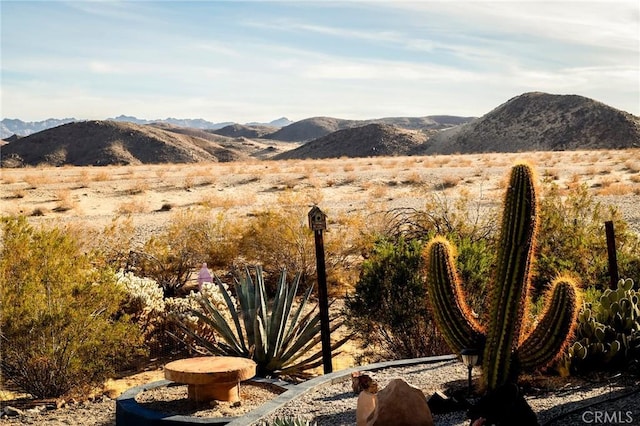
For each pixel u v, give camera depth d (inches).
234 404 329.4
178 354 497.7
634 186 1302.9
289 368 403.9
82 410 378.0
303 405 295.7
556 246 527.5
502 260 265.3
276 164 2223.2
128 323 475.2
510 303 264.1
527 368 267.6
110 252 747.4
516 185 261.0
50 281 419.2
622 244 547.5
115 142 6658.5
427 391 301.3
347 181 1509.6
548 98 6240.2
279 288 418.0
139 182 1445.6
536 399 283.7
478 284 415.8
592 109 5703.7
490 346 269.4
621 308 333.7
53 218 1077.8
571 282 266.1
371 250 594.9
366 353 446.0
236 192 1381.6
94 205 1232.8
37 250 426.6
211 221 911.7
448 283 284.5
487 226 607.8
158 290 528.1
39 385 405.1
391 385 247.8
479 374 322.7
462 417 269.7
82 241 778.2
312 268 698.8
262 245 710.5
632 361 311.3
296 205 988.6
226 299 427.8
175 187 1412.4
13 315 398.6
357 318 439.5
